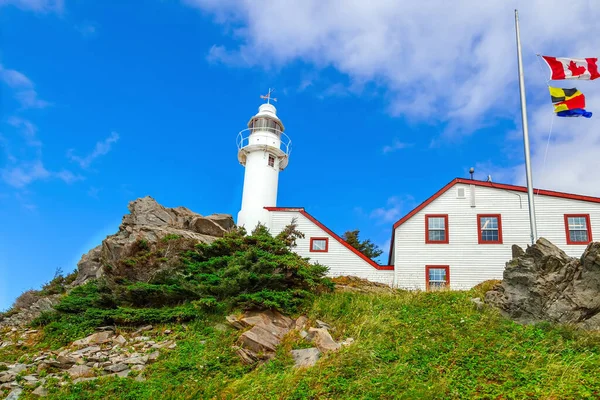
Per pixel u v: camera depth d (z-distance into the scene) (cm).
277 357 1566
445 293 2070
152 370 1495
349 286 2497
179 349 1622
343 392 1280
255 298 1833
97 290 2234
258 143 4141
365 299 2020
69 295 2306
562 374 1276
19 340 1875
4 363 1616
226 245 2317
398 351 1499
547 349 1448
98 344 1720
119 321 1878
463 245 2852
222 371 1493
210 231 3042
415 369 1373
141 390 1370
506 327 1653
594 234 2716
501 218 2858
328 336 1633
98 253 3002
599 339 1493
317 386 1320
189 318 1853
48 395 1359
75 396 1347
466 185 2973
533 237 2252
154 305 2020
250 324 1744
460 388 1254
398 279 2858
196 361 1533
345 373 1373
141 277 2203
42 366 1538
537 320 1716
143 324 1864
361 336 1641
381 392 1253
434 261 2853
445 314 1798
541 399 1164
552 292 1747
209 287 1947
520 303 1769
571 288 1736
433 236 2906
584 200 2792
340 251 3048
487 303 1881
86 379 1443
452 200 2956
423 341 1554
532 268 1827
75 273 3081
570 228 2761
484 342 1521
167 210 3175
